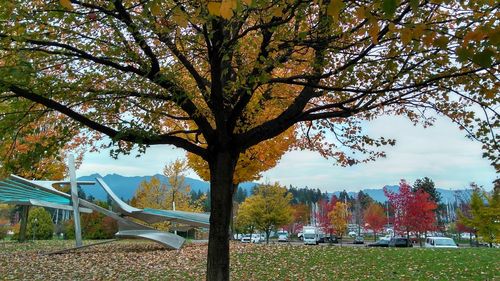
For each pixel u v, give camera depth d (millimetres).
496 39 2768
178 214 19500
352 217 74625
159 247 17422
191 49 6441
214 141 6980
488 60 2803
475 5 4191
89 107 7523
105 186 19266
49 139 6984
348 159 9539
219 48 5613
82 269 11688
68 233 33188
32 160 6730
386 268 11578
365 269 11414
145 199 30406
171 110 8422
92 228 31141
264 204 42812
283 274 10734
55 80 6527
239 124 8086
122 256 14109
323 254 14281
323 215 54281
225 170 6891
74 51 6652
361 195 81312
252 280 10000
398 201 37094
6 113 6863
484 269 11453
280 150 16094
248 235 71562
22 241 23188
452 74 5562
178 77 6930
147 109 7117
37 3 6281
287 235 69500
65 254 14922
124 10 5805
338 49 5996
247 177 17219
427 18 4832
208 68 7504
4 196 19328
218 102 6250
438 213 67125
